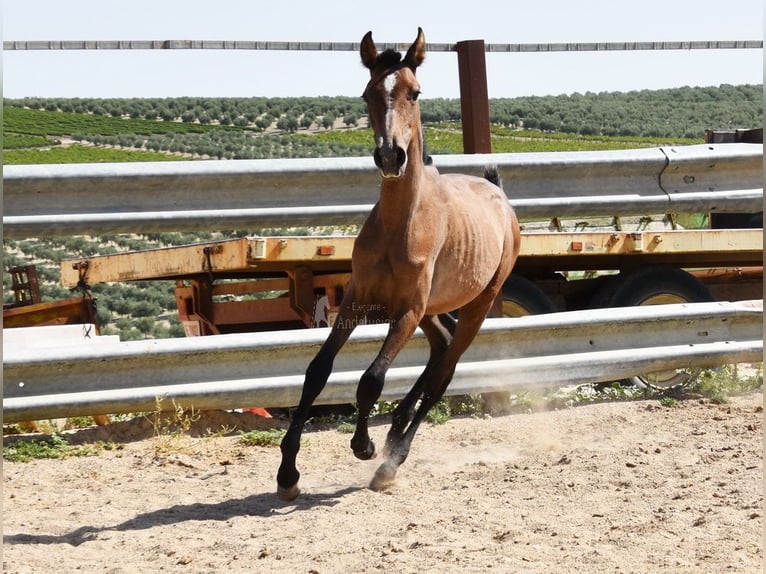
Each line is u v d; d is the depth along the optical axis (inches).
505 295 340.8
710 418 279.0
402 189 203.2
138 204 254.4
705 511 184.4
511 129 2839.6
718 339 314.7
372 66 204.8
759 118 3019.2
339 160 272.7
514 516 186.4
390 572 152.0
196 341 255.1
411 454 249.1
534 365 288.2
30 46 249.9
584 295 388.5
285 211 265.9
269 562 159.9
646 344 306.8
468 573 149.6
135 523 186.7
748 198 315.6
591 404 304.3
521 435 266.4
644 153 306.8
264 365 263.9
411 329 211.9
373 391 206.5
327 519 188.2
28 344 304.7
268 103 3508.9
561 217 301.7
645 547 162.6
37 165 243.4
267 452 251.4
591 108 3348.9
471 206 239.8
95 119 3080.7
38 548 168.2
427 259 211.8
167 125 3036.4
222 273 380.8
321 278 346.6
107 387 249.4
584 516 185.3
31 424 273.9
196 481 221.9
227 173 259.4
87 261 406.6
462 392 280.5
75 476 223.5
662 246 350.3
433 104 2795.3
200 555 164.9
